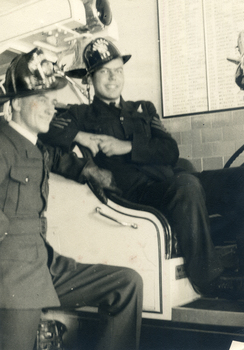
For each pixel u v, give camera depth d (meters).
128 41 2.54
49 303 2.36
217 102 2.30
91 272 2.38
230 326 1.98
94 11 2.47
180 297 2.18
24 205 2.38
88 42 2.60
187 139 2.37
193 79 2.37
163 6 2.46
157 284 2.19
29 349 2.26
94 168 2.50
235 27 2.25
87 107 2.58
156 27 2.47
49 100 2.59
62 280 2.42
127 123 2.51
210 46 2.32
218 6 2.30
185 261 2.23
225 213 2.18
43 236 2.43
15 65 2.62
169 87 2.44
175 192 2.29
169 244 2.18
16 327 2.21
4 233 2.29
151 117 2.48
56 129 2.57
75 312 2.39
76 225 2.48
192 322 2.07
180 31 2.41
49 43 2.64
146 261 2.24
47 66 2.61
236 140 2.23
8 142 2.46
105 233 2.39
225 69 2.28
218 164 2.27
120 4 2.56
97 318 2.31
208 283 2.19
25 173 2.43
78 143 2.55
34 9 2.52
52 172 2.56
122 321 2.23
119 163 2.46
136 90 2.52
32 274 2.31
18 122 2.54
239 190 2.16
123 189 2.42
